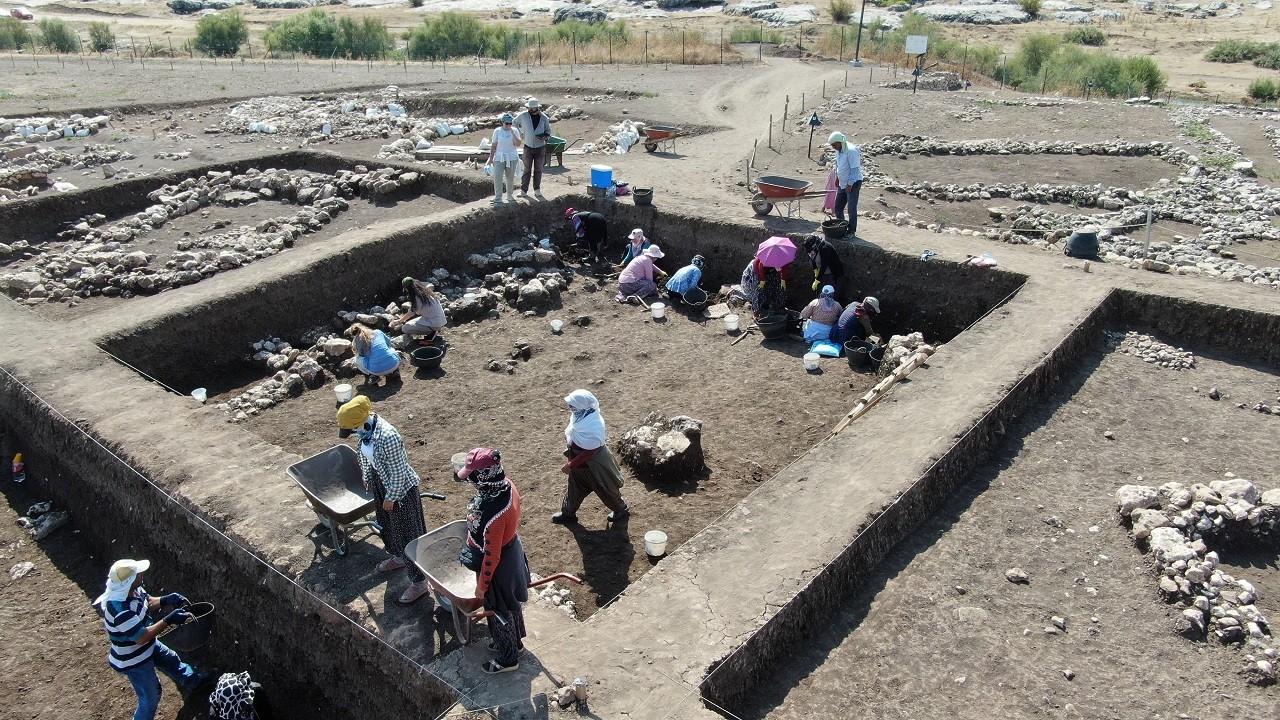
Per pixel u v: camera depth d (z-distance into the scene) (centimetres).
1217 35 5262
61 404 988
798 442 1070
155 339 1212
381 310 1423
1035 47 4291
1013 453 948
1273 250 1489
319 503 700
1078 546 802
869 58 4178
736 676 633
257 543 760
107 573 908
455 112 2998
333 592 702
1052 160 2145
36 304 1378
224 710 704
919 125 2522
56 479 991
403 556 707
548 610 698
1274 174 1948
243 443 914
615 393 1196
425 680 623
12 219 1698
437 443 1069
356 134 2422
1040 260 1359
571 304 1480
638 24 5750
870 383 1210
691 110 2814
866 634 707
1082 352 1152
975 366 1044
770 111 2797
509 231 1669
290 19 5128
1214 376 1112
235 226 1747
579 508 945
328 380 1241
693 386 1215
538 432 1095
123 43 5359
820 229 1518
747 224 1547
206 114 2806
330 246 1462
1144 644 693
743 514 788
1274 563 800
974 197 1845
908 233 1505
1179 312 1194
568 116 2797
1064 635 701
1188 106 2745
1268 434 980
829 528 762
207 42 4712
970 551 797
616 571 845
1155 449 953
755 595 686
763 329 1347
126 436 921
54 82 3247
